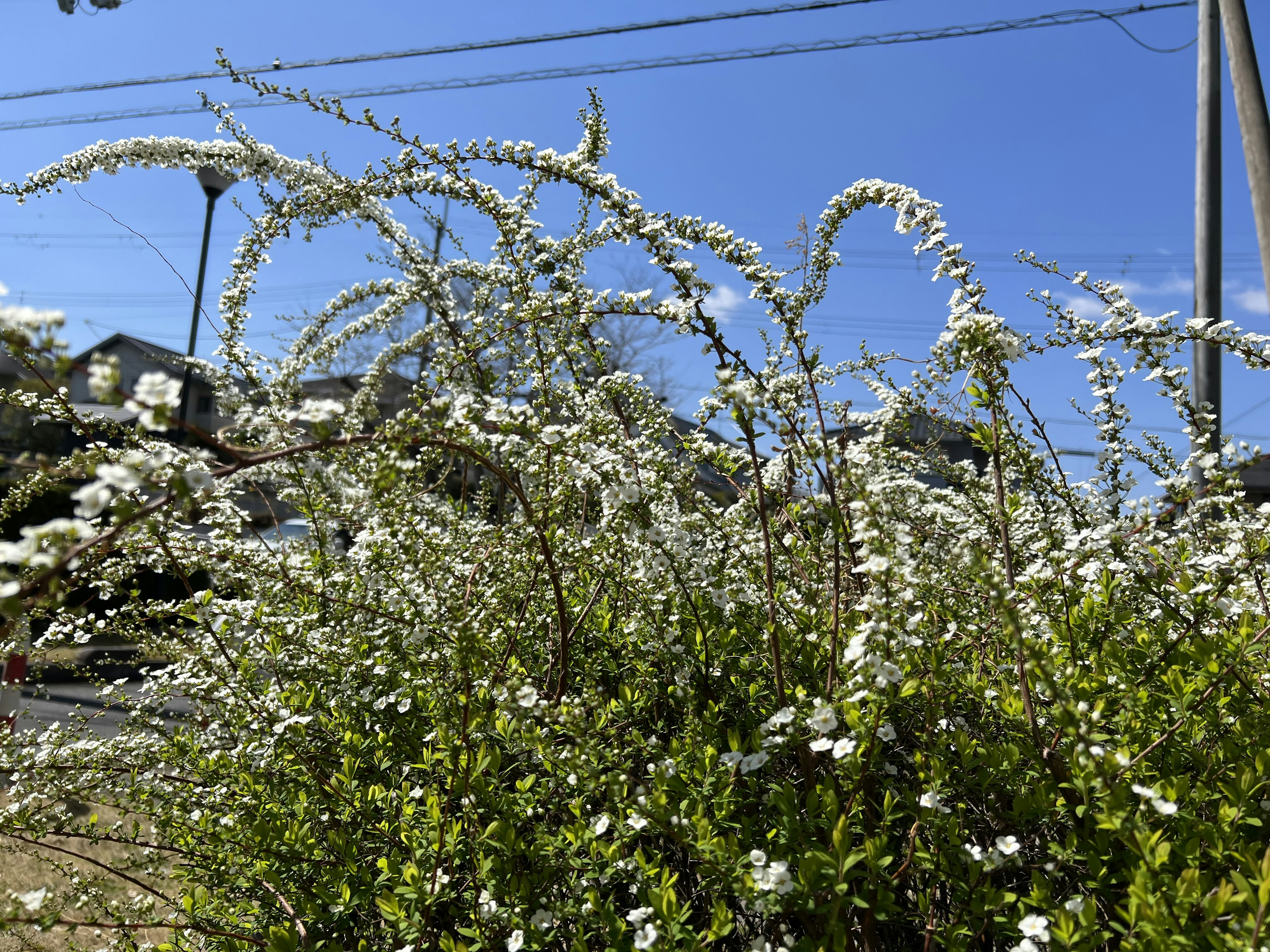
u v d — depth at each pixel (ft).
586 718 6.81
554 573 7.41
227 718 8.95
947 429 10.28
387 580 8.68
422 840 6.68
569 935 6.53
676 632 8.26
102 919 8.66
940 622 8.27
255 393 12.64
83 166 14.26
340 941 7.20
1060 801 6.13
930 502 12.55
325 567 10.02
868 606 6.21
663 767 6.42
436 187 10.37
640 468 9.12
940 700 7.38
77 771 8.71
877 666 5.94
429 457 8.29
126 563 9.07
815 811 6.15
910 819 6.90
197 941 8.18
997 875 6.68
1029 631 7.48
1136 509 7.49
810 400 9.55
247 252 13.15
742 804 6.75
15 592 4.61
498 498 14.67
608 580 9.34
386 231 15.67
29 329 4.57
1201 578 7.95
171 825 8.28
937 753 6.54
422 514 9.55
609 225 9.18
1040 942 5.91
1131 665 7.23
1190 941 4.75
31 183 14.12
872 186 9.25
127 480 4.92
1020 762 7.12
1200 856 5.96
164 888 10.46
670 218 8.79
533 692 6.20
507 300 11.28
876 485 6.62
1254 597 8.08
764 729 6.56
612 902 6.30
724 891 5.95
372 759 8.31
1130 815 5.52
